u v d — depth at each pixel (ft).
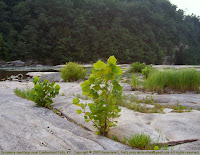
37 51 207.51
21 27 211.82
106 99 8.37
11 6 217.36
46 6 238.07
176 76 22.75
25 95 17.24
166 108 14.05
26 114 11.14
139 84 24.57
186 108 13.96
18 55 188.34
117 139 8.03
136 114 11.94
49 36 217.36
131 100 16.38
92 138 8.13
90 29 249.96
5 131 8.33
